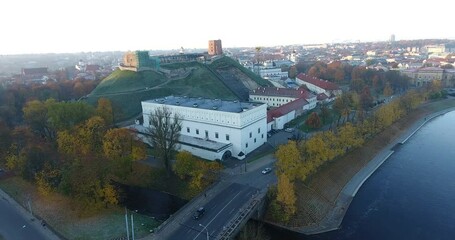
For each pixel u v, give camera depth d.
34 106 138.38
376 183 112.31
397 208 96.00
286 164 94.88
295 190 95.44
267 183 100.62
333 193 103.19
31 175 103.88
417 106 199.12
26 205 97.25
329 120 174.62
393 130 161.00
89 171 92.94
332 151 107.88
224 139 127.88
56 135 127.62
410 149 143.62
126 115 180.62
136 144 113.75
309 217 89.69
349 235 83.62
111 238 79.69
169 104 143.88
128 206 96.44
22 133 128.12
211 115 129.12
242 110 126.31
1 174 116.94
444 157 133.25
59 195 99.25
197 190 100.69
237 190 97.25
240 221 80.75
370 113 168.88
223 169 113.38
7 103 188.88
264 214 90.50
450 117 197.38
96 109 144.25
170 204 97.56
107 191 93.06
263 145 138.50
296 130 158.38
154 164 117.25
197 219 83.25
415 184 110.75
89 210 91.94
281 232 84.69
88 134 111.81
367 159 129.25
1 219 89.94
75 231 83.56
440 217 90.81
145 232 81.81
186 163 99.88
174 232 79.19
